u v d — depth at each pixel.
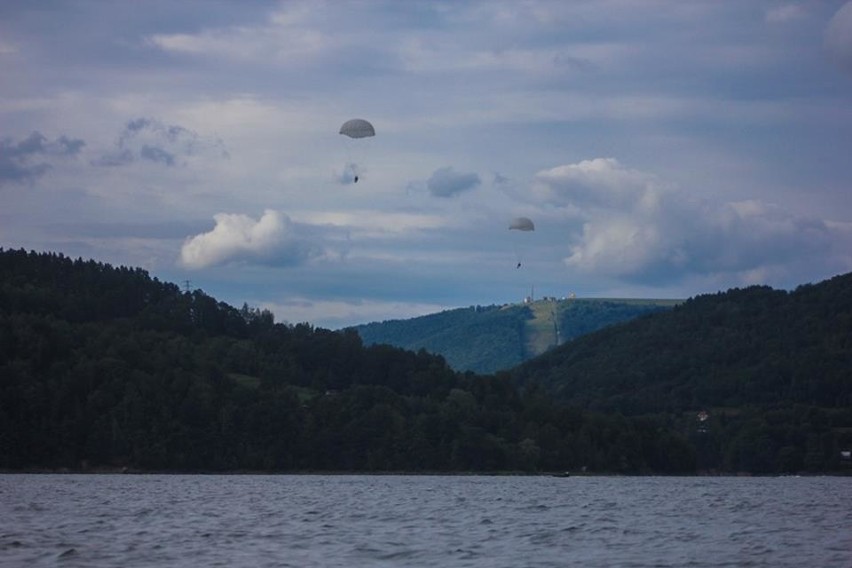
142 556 56.25
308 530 72.00
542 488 145.38
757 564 55.91
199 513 86.25
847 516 91.75
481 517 86.69
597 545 64.81
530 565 54.78
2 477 156.88
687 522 83.31
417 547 62.06
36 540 62.84
